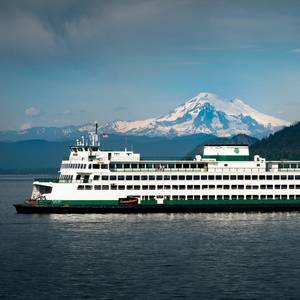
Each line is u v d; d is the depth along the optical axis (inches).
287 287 4692.4
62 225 7598.4
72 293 4542.3
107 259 5590.6
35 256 5733.3
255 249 6053.2
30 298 4429.1
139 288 4662.9
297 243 6382.9
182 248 6092.5
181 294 4525.1
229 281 4847.4
